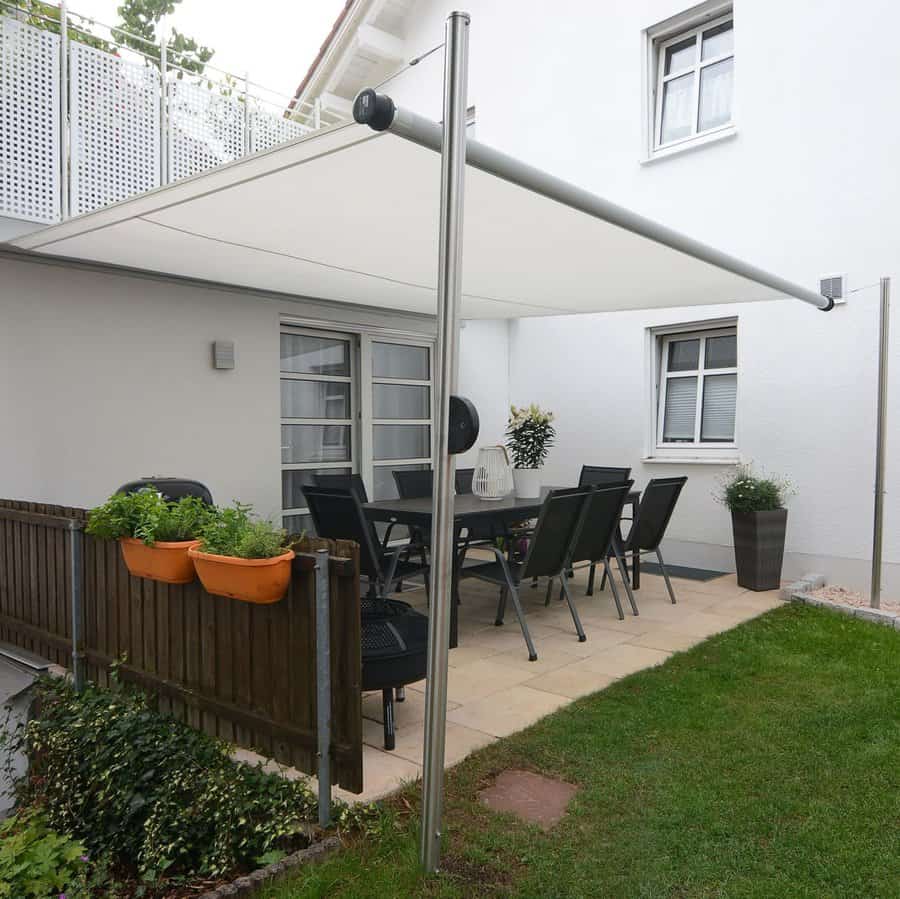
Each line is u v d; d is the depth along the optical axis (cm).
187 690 325
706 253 406
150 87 580
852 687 392
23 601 444
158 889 256
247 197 356
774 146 669
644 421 786
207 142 624
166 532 321
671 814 267
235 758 314
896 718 351
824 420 650
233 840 261
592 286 566
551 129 833
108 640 375
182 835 268
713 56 728
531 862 241
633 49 761
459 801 281
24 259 516
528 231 408
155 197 359
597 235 414
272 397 669
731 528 721
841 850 243
